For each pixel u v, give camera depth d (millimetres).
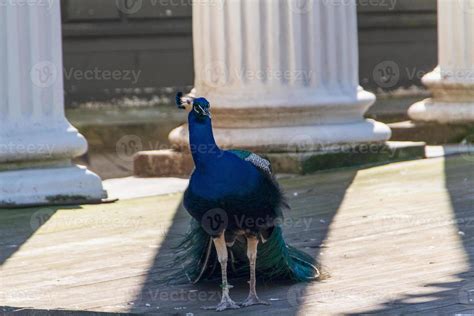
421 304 8836
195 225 9680
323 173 16391
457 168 16281
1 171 14562
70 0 28156
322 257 10883
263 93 16578
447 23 18750
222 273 9016
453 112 18516
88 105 28109
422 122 18891
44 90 14758
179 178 16938
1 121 14578
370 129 17000
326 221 12789
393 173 16109
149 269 10648
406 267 10289
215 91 16859
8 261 11188
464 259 10539
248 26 16672
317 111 16672
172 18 28938
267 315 8703
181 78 29125
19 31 14609
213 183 8648
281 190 8961
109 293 9680
